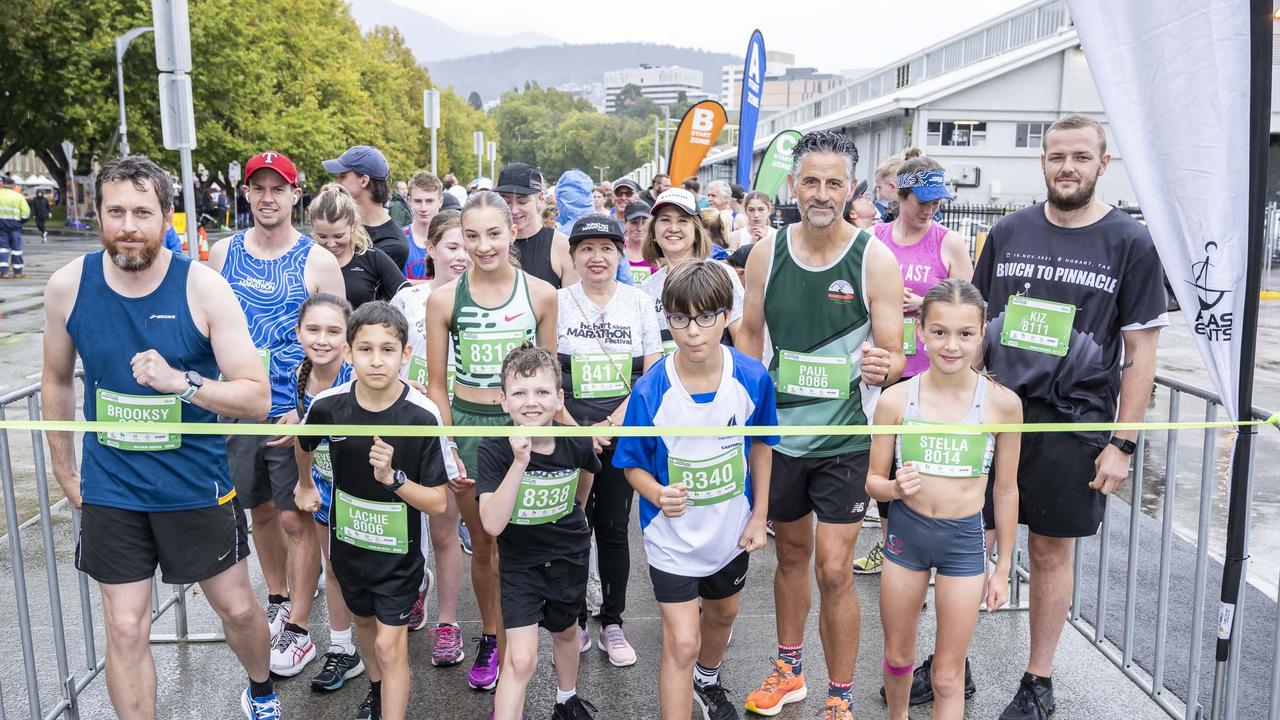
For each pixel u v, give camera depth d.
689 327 3.22
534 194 5.26
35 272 22.14
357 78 52.47
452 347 4.64
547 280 5.34
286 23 43.94
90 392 3.27
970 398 3.36
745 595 5.20
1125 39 3.23
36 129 33.81
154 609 4.54
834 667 3.66
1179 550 5.88
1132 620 4.11
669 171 12.71
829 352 3.73
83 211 43.72
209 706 3.93
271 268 4.52
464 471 3.83
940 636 3.35
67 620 4.77
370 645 3.76
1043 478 3.76
